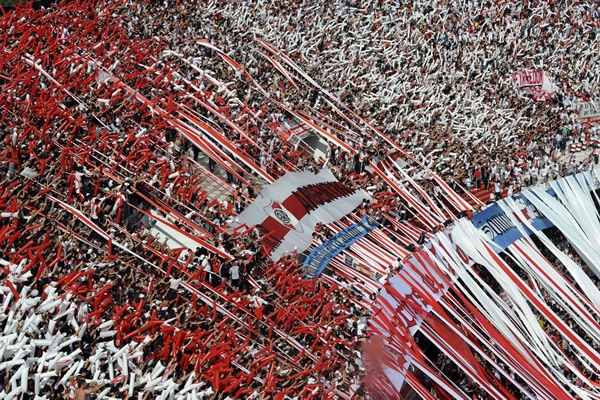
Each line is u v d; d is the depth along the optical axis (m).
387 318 34.34
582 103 59.62
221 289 31.36
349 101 50.62
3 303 24.83
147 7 54.03
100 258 29.64
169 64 45.97
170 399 25.38
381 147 45.97
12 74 38.56
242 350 28.84
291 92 50.03
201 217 35.34
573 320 40.75
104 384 24.36
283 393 27.69
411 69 56.84
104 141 35.69
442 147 48.59
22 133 33.03
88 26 46.75
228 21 56.06
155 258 31.44
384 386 31.09
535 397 35.16
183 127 41.03
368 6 63.25
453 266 39.12
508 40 64.00
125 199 33.12
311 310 33.09
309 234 38.41
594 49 65.62
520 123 55.28
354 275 36.91
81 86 39.56
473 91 56.78
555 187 47.03
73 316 25.56
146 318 27.84
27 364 23.44
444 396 34.34
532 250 42.16
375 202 42.88
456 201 44.19
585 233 45.00
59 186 32.25
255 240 35.19
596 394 35.12
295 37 55.88
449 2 65.62
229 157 40.75
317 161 46.62
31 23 45.66
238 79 48.19
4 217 28.66
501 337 36.06
